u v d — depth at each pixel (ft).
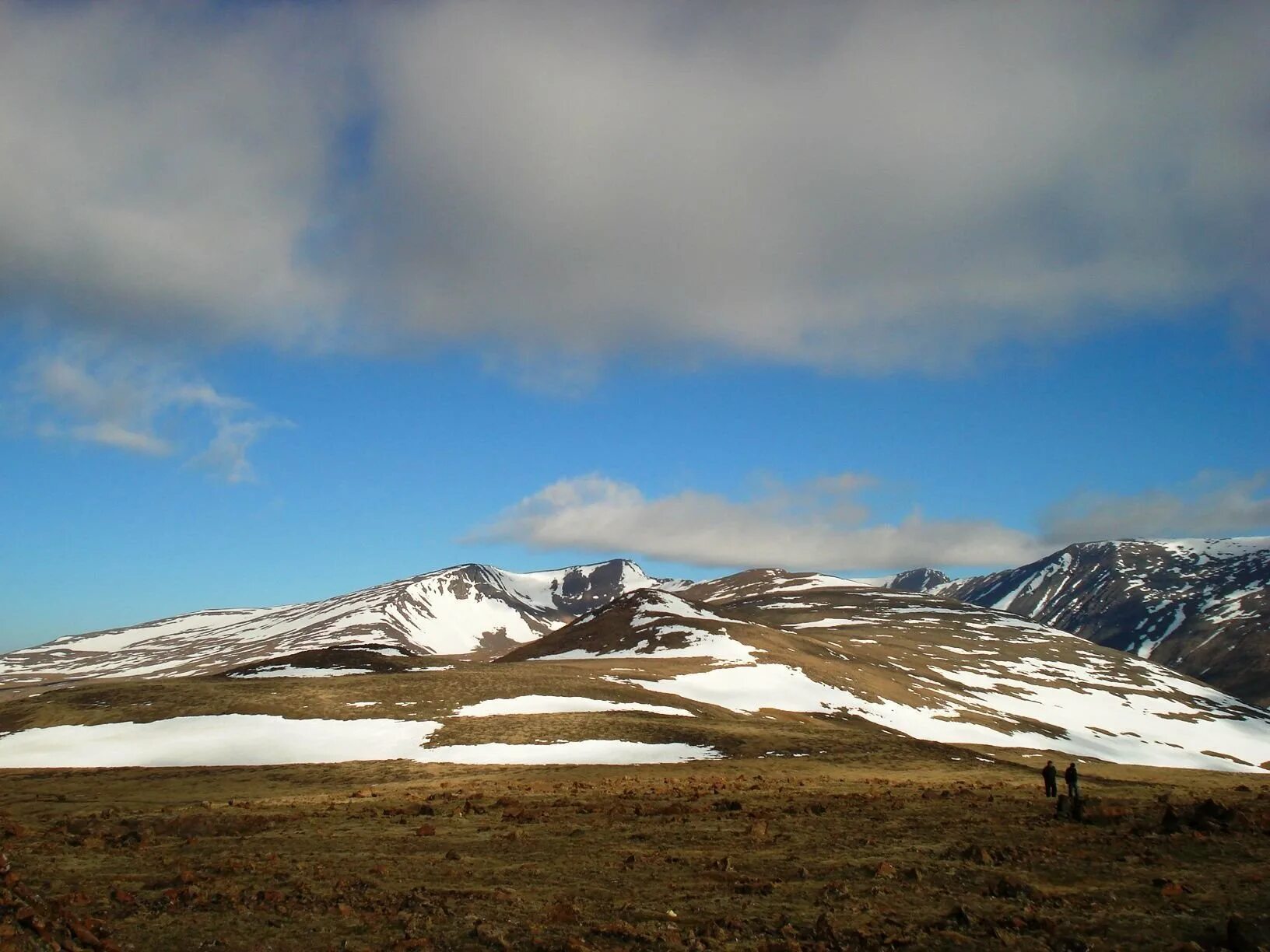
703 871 83.56
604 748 228.22
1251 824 93.40
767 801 134.82
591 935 62.23
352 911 69.46
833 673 457.68
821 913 67.05
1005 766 225.15
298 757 226.38
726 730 252.42
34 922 57.67
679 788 160.25
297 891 75.97
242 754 230.68
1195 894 68.23
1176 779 299.38
